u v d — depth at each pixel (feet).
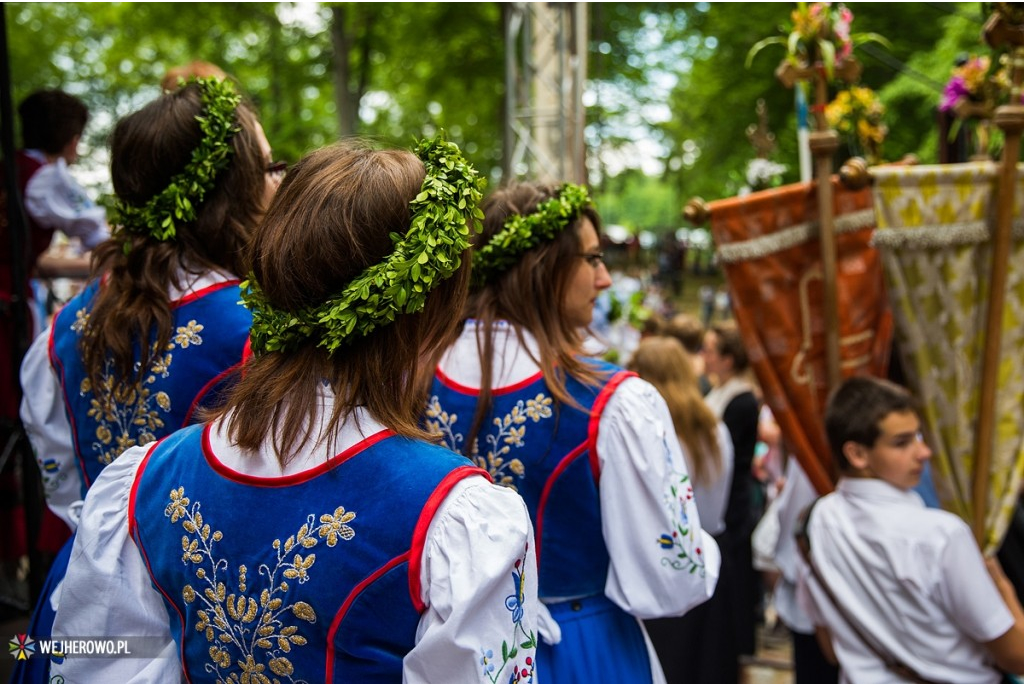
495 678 3.06
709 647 10.44
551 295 5.36
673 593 5.05
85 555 3.43
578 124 18.58
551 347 5.26
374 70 47.34
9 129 7.55
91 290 4.97
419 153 3.52
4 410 8.59
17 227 7.61
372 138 3.70
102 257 4.95
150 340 4.61
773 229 8.12
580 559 5.21
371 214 3.25
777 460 14.76
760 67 47.21
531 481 5.13
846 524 6.60
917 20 43.19
